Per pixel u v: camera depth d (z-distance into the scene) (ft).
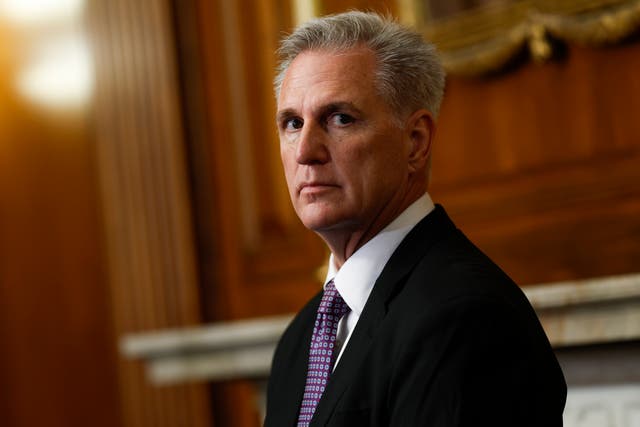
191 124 22.34
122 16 22.99
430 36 17.83
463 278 6.37
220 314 21.95
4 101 25.32
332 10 19.60
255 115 21.38
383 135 7.03
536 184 16.99
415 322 6.20
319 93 7.00
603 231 16.17
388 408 6.23
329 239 7.40
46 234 24.82
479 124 17.72
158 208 22.54
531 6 16.56
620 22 15.49
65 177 24.50
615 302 12.50
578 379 13.12
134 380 23.21
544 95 16.87
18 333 25.29
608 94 16.14
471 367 5.92
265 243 21.24
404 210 7.25
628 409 12.69
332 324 7.36
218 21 21.86
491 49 17.01
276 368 8.16
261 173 21.30
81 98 24.25
